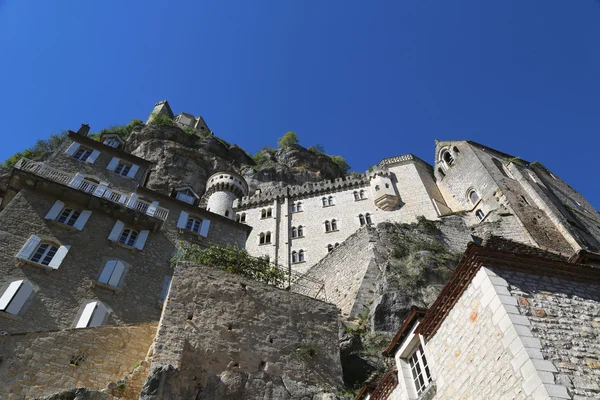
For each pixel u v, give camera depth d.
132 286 21.81
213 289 17.47
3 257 20.11
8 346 14.97
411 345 13.15
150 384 13.21
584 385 8.61
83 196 24.16
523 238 40.50
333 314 19.28
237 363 15.69
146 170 29.38
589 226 47.69
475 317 10.66
